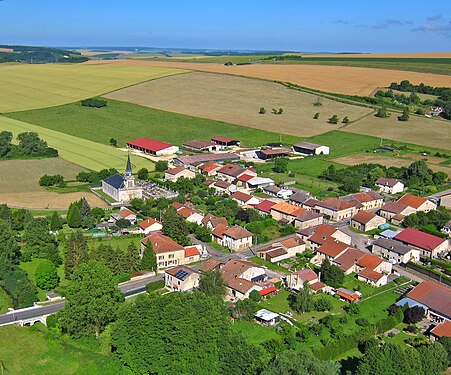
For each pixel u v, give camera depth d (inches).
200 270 5526.6
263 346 4109.3
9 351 4082.2
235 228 6456.7
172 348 3870.6
